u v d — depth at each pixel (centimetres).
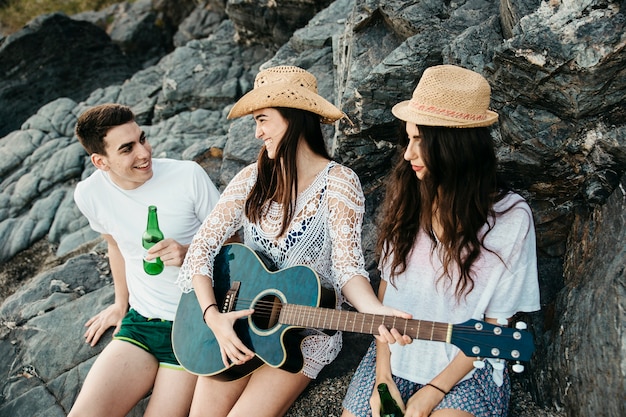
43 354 354
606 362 246
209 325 269
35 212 526
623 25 261
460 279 243
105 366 294
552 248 319
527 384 296
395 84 341
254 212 280
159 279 314
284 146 261
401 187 253
